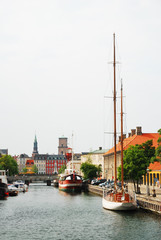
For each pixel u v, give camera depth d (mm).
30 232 47812
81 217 59625
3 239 43875
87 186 129000
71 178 126312
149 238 42969
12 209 73062
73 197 100125
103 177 162375
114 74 69625
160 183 78562
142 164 74250
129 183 101875
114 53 69812
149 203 58719
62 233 46906
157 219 53094
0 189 100125
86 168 147750
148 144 83625
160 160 71562
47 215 63219
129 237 43562
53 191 136500
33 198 101062
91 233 46406
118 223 51281
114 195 61906
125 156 75375
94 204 79062
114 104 68875
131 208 59656
